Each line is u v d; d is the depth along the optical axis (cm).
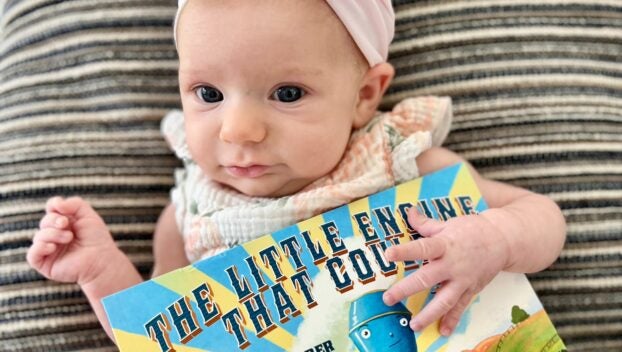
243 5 60
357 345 60
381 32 69
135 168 84
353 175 71
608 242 77
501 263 63
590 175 79
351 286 62
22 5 89
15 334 73
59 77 86
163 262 79
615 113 81
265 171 66
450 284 60
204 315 60
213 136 65
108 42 86
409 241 64
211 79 62
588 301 77
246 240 69
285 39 60
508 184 78
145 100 85
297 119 63
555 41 82
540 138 80
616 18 83
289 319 60
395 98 84
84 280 71
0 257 76
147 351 59
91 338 75
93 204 81
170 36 86
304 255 63
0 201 79
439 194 67
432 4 83
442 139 77
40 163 81
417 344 60
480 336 61
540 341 62
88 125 84
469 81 82
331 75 64
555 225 69
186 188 77
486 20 83
